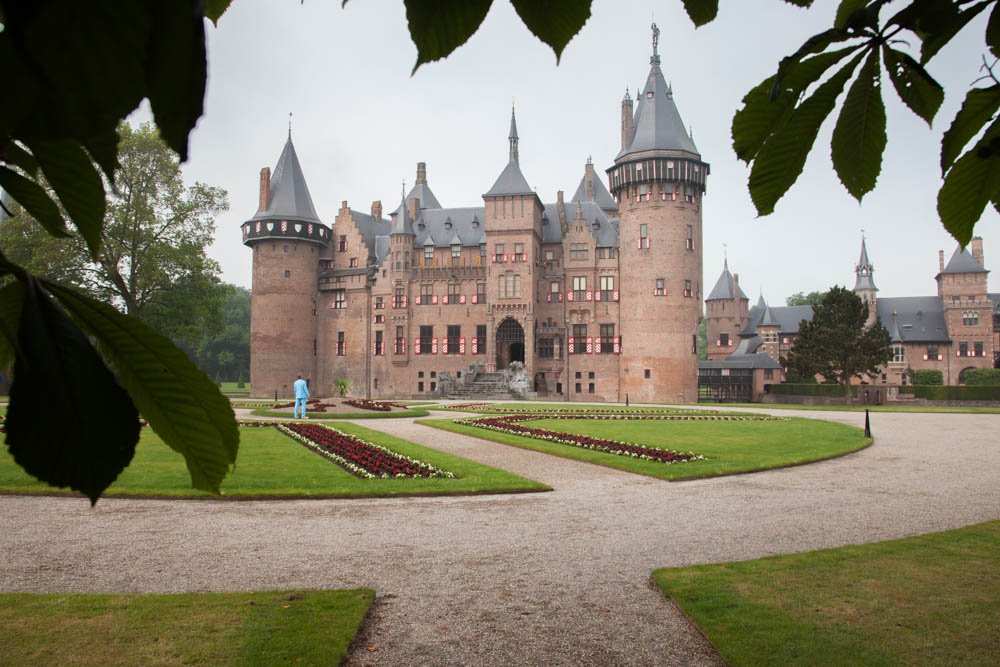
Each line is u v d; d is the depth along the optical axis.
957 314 98.31
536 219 72.69
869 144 1.90
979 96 1.94
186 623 6.84
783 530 11.37
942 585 8.09
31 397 0.98
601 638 6.78
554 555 9.80
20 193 1.15
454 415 39.97
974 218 2.19
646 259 67.62
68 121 0.73
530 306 70.31
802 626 6.82
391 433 27.73
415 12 1.28
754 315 116.31
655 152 67.06
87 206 1.16
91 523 11.51
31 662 5.89
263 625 6.79
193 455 1.31
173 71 0.72
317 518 12.04
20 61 0.70
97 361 1.04
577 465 18.77
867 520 12.12
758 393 79.69
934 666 5.91
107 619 6.94
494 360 71.25
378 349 75.94
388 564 9.31
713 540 10.70
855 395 63.88
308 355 76.75
